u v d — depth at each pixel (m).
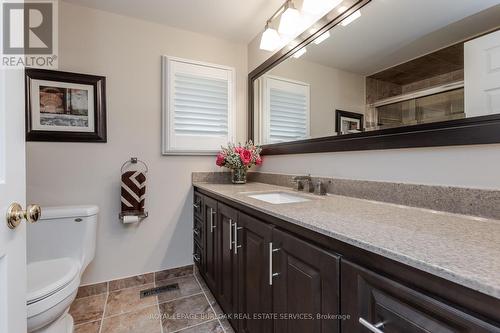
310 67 1.62
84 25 1.87
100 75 1.91
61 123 1.80
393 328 0.56
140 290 1.97
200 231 2.05
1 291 0.56
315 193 1.52
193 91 2.20
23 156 0.66
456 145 0.92
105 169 1.94
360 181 1.29
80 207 1.72
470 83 0.88
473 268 0.46
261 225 1.10
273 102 2.04
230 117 2.34
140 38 2.04
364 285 0.63
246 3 1.84
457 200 0.91
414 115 1.06
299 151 1.74
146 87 2.06
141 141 2.05
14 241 0.61
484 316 0.42
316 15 1.56
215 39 2.32
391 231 0.71
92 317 1.62
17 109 0.64
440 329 0.48
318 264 0.77
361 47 1.28
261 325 1.10
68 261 1.49
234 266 1.38
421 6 1.04
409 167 1.09
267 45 1.86
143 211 2.00
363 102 1.28
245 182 2.19
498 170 0.83
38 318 1.08
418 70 1.04
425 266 0.49
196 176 2.25
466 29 0.89
